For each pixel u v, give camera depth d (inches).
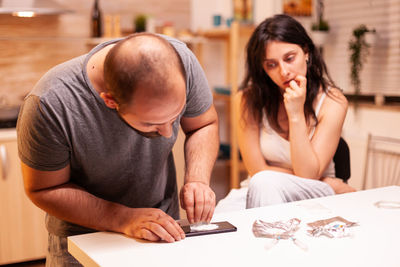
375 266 39.1
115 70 38.7
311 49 79.9
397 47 131.0
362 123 138.8
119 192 56.6
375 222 49.9
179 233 45.9
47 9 117.6
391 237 45.4
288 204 56.9
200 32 148.6
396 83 132.8
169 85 38.6
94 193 56.1
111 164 52.8
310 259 40.7
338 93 80.7
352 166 139.3
